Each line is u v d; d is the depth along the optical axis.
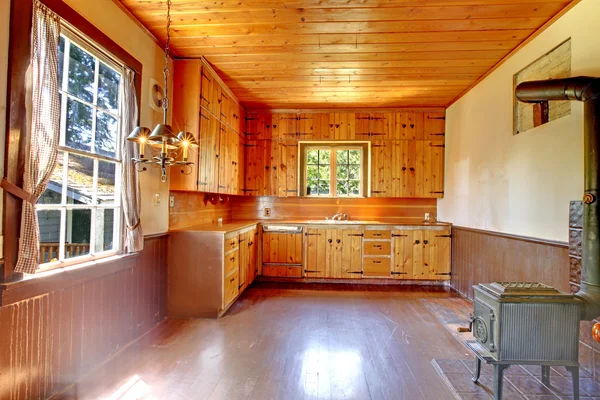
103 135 2.23
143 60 2.66
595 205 1.86
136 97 2.53
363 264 4.61
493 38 2.80
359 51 3.08
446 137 4.75
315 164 5.13
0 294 1.48
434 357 2.37
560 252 2.37
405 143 4.86
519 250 2.89
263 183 5.02
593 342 2.07
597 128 1.85
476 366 2.06
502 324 1.78
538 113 2.77
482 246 3.59
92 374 2.06
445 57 3.18
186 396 1.86
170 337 2.66
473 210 3.85
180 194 3.41
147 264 2.76
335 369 2.19
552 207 2.47
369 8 2.38
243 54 3.15
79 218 2.04
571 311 1.77
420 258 4.55
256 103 4.73
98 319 2.16
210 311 3.12
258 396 1.87
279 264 4.67
